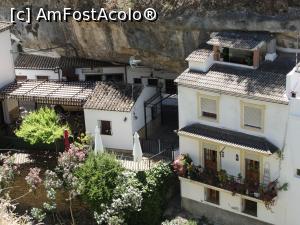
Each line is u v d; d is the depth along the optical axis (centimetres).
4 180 4166
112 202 4047
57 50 5341
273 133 3847
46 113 4506
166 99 5262
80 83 4925
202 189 4234
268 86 3841
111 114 4562
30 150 4650
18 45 5559
